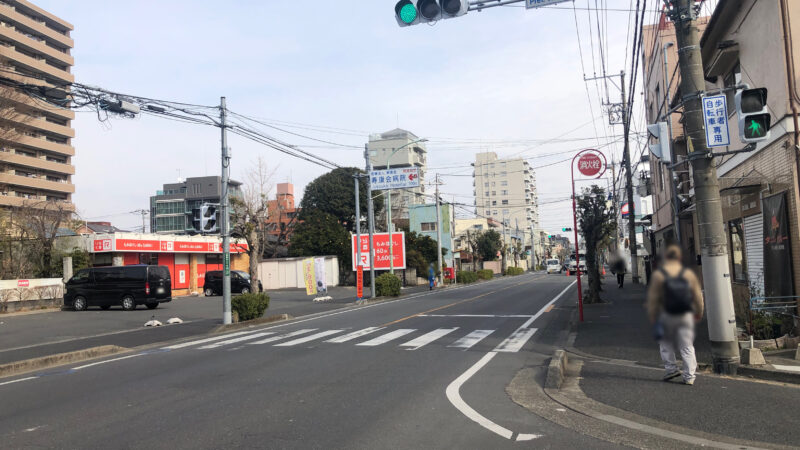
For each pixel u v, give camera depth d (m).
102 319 20.81
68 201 64.69
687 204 18.02
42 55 64.12
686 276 6.98
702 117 8.08
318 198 57.97
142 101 15.05
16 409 6.98
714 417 5.75
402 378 8.29
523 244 101.75
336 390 7.54
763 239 11.18
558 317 17.12
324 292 31.25
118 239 32.59
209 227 17.39
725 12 12.02
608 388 7.34
